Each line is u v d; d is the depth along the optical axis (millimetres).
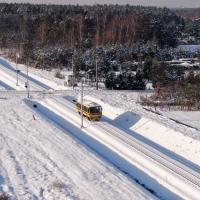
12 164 47719
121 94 91000
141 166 50062
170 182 45312
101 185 42750
